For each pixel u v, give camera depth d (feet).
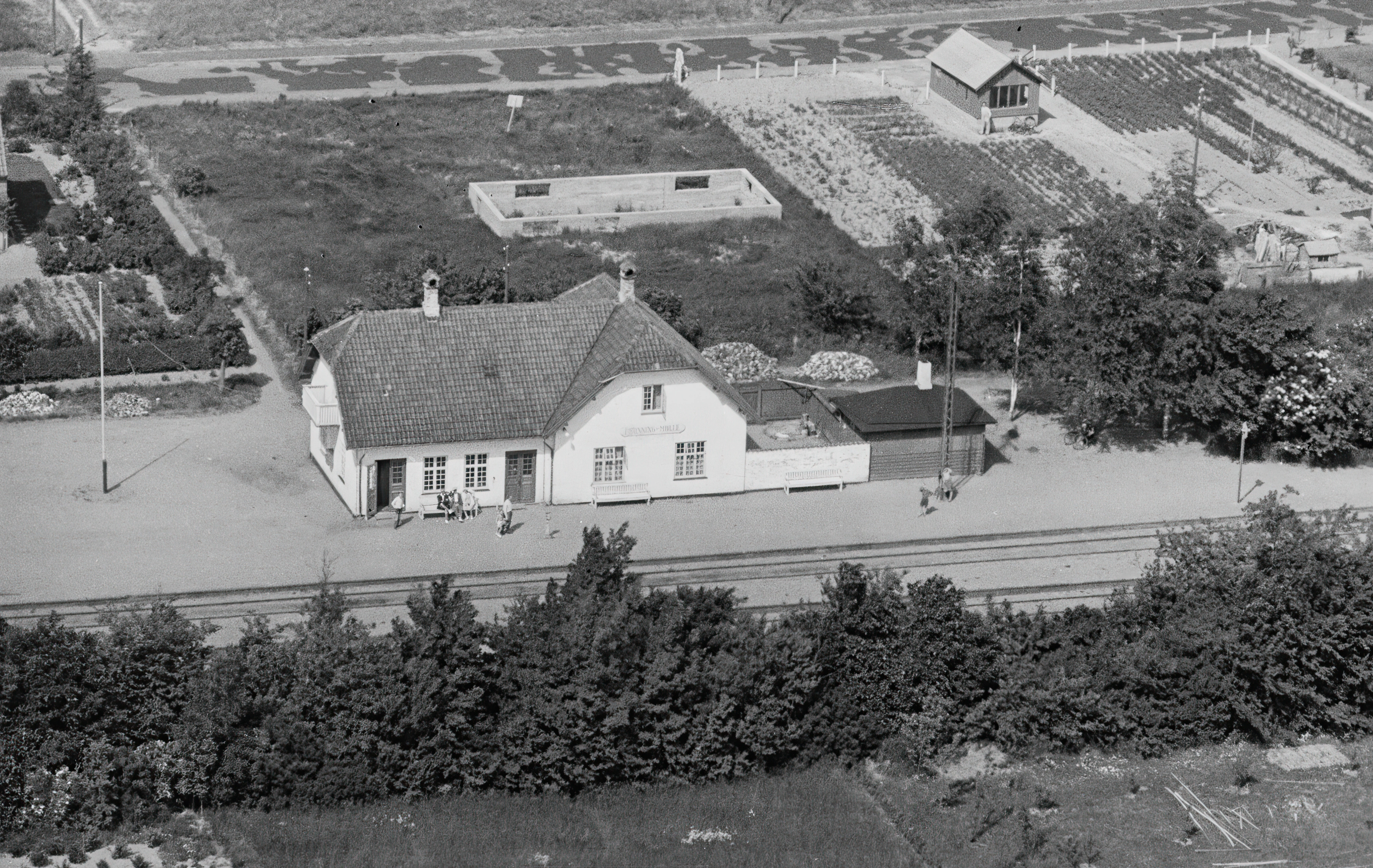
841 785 245.86
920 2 627.46
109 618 250.37
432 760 237.45
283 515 305.12
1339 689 261.65
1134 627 263.90
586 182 451.12
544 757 238.68
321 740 235.61
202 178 449.89
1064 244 369.91
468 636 242.58
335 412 309.83
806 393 349.20
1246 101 531.91
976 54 507.71
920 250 369.30
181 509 304.91
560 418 307.37
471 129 501.15
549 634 244.63
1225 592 262.26
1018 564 298.97
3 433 329.72
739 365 363.97
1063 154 487.20
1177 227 342.03
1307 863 234.38
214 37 572.51
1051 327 349.20
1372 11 616.39
